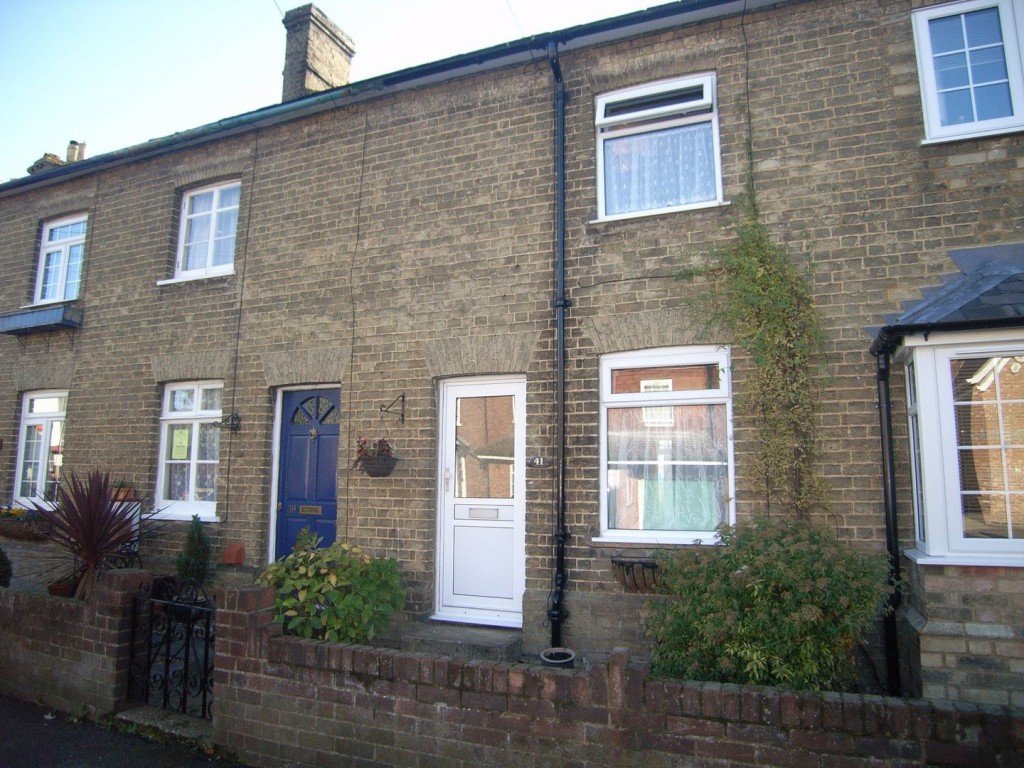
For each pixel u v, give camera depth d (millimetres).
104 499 7250
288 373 8117
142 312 9312
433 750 3979
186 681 5082
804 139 6383
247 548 8062
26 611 5777
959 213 5867
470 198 7504
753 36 6699
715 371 6480
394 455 7379
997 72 6090
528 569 6617
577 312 6840
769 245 6242
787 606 4215
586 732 3717
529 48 7223
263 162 8805
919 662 4844
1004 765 3195
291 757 4340
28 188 10703
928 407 5016
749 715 3500
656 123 7051
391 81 7824
